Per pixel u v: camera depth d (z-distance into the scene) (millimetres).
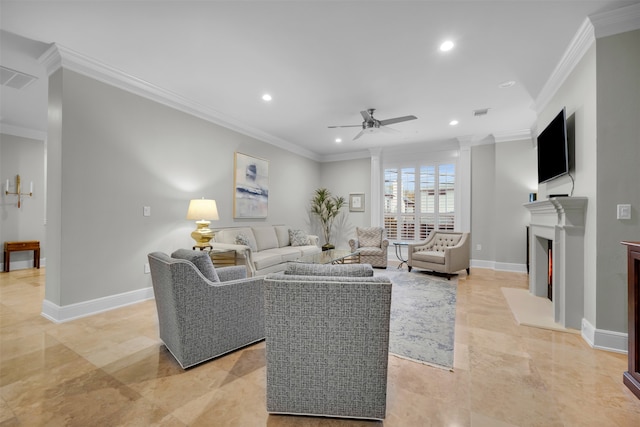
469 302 3496
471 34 2467
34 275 4801
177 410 1579
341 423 1489
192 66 3025
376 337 1443
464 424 1479
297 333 1489
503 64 2939
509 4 2111
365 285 1423
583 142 2561
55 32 2465
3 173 5148
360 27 2383
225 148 4652
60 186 2801
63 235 2809
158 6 2145
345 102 3951
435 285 4301
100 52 2781
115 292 3207
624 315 2252
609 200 2283
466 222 5773
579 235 2613
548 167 3238
